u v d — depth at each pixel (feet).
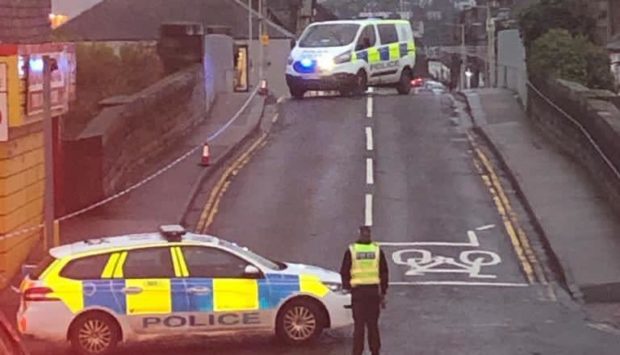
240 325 64.80
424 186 114.21
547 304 77.87
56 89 95.09
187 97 143.13
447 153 130.62
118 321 63.21
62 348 65.46
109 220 98.63
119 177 110.01
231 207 106.52
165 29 157.28
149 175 117.29
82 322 62.85
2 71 85.35
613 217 98.94
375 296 59.21
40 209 95.76
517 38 176.65
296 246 93.61
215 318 64.44
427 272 86.79
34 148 93.66
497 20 255.91
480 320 72.43
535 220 99.91
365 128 146.00
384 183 115.34
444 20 454.81
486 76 265.34
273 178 118.11
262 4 266.77
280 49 265.95
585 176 114.83
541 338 66.69
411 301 78.48
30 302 62.59
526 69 159.84
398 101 170.50
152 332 63.72
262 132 145.89
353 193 111.14
